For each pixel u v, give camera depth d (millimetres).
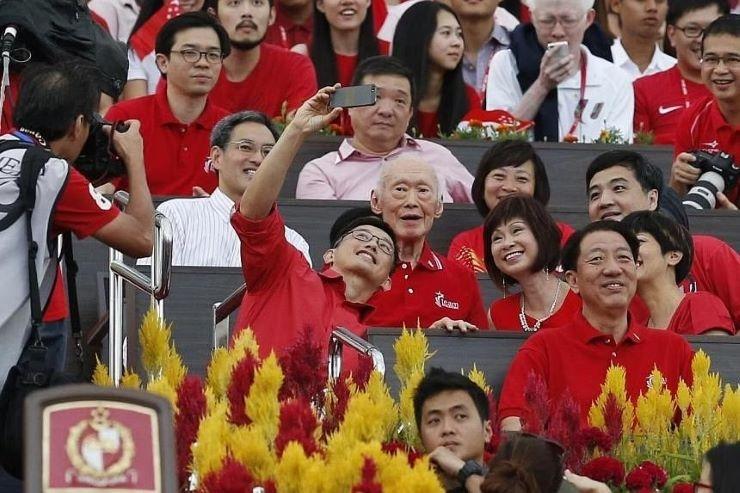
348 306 29781
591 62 42781
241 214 28062
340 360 27406
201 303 32688
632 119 42812
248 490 20172
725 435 26312
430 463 23500
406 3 47938
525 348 29141
